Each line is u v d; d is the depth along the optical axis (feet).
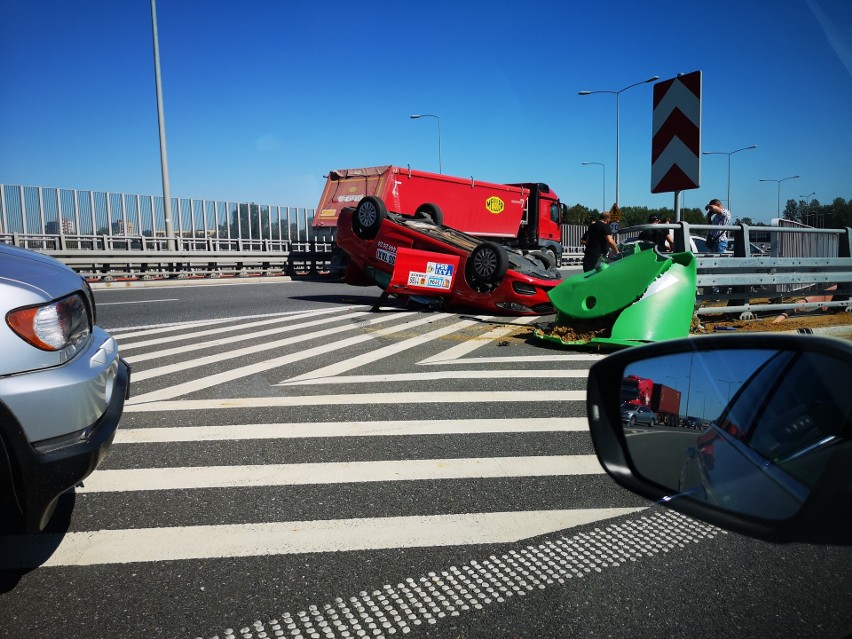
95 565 8.75
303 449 13.64
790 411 3.94
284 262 75.41
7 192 62.54
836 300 31.45
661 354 4.94
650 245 26.63
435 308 37.86
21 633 7.19
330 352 24.85
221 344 26.78
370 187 63.36
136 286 58.65
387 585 8.25
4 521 9.95
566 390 18.60
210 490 11.43
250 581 8.35
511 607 7.72
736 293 28.27
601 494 11.15
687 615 7.34
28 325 7.69
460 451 13.48
